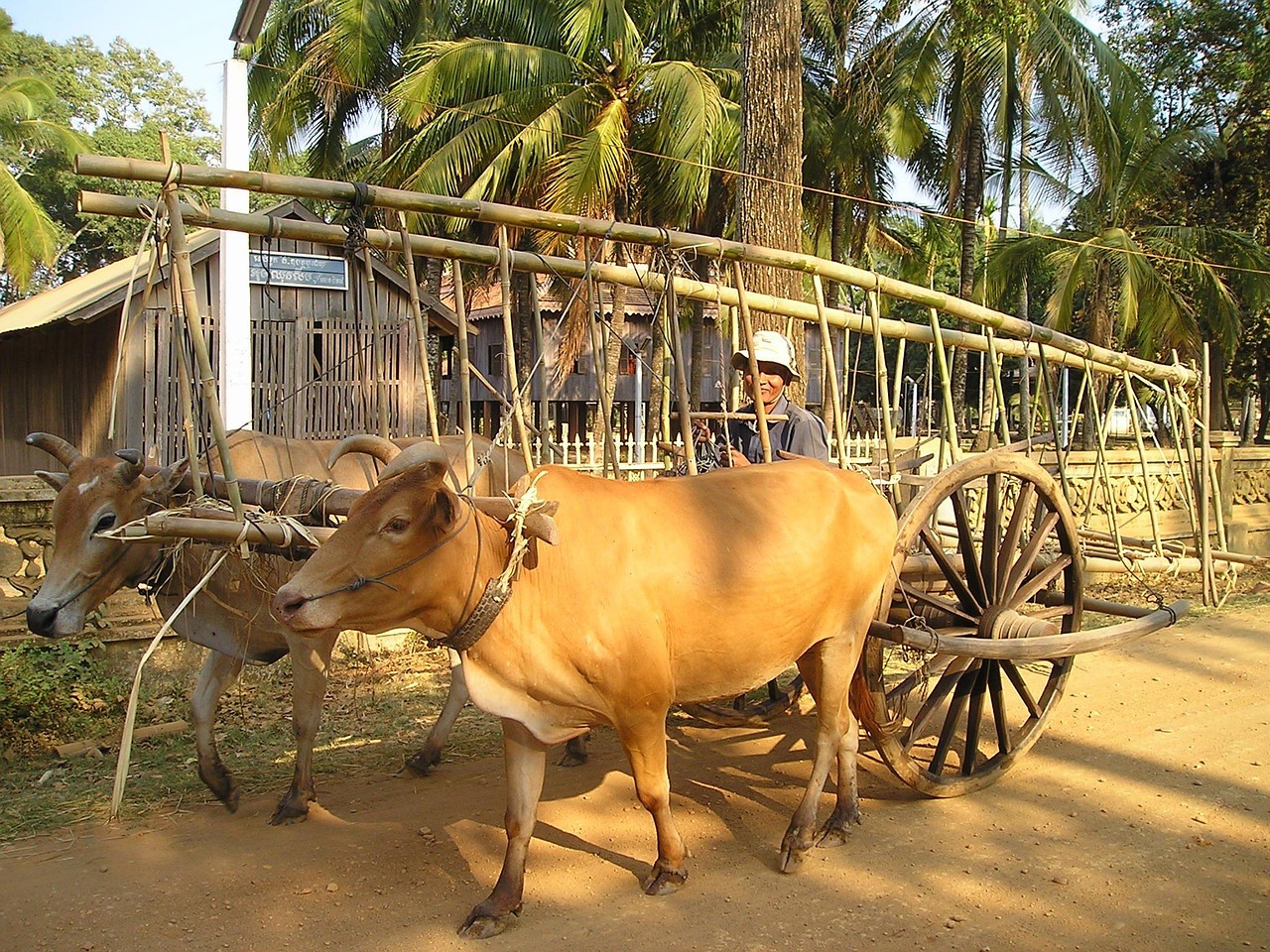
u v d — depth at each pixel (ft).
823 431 19.27
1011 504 27.81
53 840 15.37
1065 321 60.23
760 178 29.43
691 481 13.91
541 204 49.21
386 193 14.57
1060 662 18.44
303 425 32.12
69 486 14.67
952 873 14.26
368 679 24.13
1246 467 42.11
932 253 83.97
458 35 60.59
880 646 15.42
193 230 45.52
